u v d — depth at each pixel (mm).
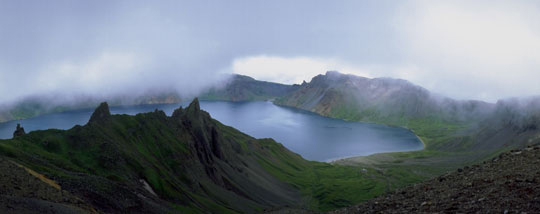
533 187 24562
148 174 116688
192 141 185125
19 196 37938
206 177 159250
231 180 183375
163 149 155375
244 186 183625
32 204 36594
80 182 58250
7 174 44062
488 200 24938
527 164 32844
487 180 30859
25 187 42281
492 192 26594
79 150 116375
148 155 141625
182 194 116750
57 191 47219
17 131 125312
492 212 22391
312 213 82562
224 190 153125
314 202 199375
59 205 40156
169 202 102688
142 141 152375
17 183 42406
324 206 191125
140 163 122500
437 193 32344
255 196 175250
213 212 113188
